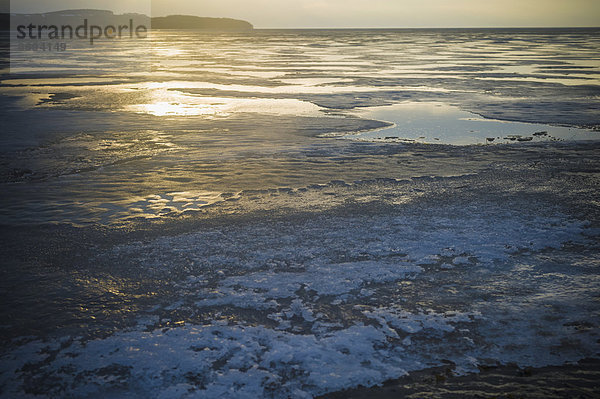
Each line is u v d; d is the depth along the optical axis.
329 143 12.98
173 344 4.26
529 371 3.87
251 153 11.77
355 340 4.30
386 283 5.35
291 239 6.58
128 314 4.77
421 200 8.22
